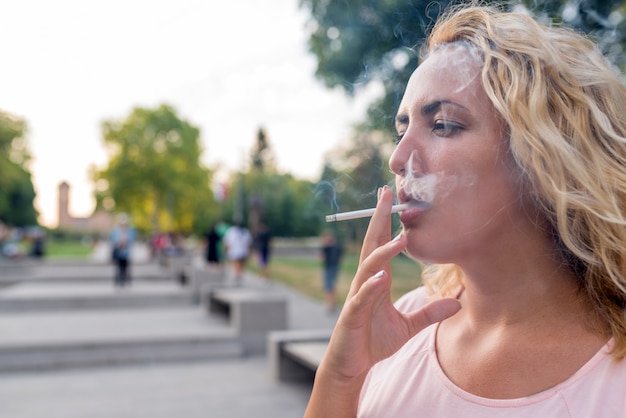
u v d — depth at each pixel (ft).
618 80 3.29
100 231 265.95
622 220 2.93
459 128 3.20
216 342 26.07
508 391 3.11
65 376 22.57
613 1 11.95
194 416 17.70
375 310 3.53
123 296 38.58
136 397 19.70
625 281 3.03
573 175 2.99
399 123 3.60
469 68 3.21
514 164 3.14
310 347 20.22
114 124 146.72
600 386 2.85
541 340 3.16
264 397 19.61
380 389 3.78
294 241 168.86
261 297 27.48
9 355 23.59
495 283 3.33
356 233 49.06
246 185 184.03
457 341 3.56
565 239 3.01
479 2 3.83
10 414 17.89
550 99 3.14
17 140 136.67
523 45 3.15
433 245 3.21
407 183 3.24
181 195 150.20
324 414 3.47
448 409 3.28
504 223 3.18
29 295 38.32
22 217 204.95
